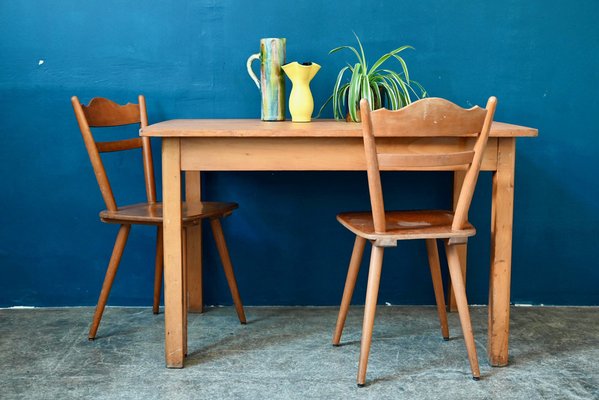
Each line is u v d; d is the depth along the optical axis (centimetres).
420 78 287
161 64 286
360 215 244
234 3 283
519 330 264
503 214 223
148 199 280
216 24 284
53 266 294
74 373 221
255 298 298
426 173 292
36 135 288
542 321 275
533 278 298
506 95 288
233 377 218
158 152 293
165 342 237
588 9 285
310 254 296
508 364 229
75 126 288
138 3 283
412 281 298
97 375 219
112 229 293
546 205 295
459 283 219
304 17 284
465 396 204
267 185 293
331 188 293
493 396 204
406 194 293
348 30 285
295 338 254
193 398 202
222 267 296
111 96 287
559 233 296
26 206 291
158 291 283
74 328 266
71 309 292
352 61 287
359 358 223
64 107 287
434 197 294
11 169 289
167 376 219
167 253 223
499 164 221
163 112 288
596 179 293
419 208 294
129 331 262
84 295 296
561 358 234
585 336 257
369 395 204
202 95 288
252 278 298
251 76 272
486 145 218
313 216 295
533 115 290
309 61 286
